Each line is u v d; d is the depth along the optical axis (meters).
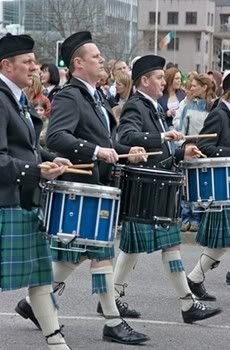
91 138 6.34
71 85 6.36
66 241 5.63
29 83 5.57
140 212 6.59
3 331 6.87
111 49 57.19
